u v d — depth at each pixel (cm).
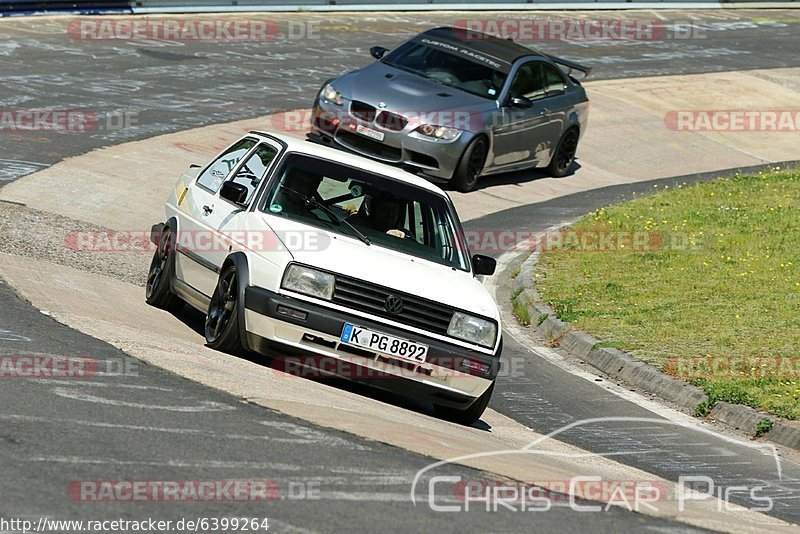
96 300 3120
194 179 3334
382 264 2731
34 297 2912
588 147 7125
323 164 3003
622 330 3844
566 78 6397
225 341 2705
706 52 10188
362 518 1656
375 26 9275
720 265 4659
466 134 5500
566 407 3167
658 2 12081
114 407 2050
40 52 6838
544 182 6303
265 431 2044
